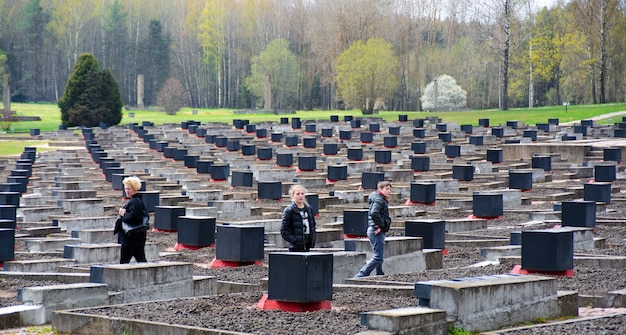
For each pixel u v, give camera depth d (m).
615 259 17.61
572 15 110.19
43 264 19.94
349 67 108.75
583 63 100.62
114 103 96.25
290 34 152.25
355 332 11.50
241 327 11.99
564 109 89.94
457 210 30.00
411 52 135.12
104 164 48.47
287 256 13.11
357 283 16.31
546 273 16.25
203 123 84.88
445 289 11.88
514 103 126.06
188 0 169.00
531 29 116.69
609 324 11.82
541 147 48.97
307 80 146.50
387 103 134.38
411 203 32.22
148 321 12.42
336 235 23.58
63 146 72.31
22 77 158.88
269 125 77.62
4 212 25.98
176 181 42.62
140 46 160.12
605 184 28.42
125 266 15.22
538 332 11.41
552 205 30.95
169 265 15.52
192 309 13.33
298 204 15.97
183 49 159.88
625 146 46.25
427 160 42.69
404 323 11.27
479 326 11.93
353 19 125.94
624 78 110.31
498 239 22.80
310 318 12.53
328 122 80.00
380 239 17.58
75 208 32.34
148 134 70.19
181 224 23.19
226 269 19.50
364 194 34.97
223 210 30.48
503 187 38.00
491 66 128.62
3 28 160.50
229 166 47.03
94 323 12.78
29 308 14.09
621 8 106.56
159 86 155.25
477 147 55.03
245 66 151.38
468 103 129.12
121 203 35.69
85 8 159.62
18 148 71.12
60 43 158.38
